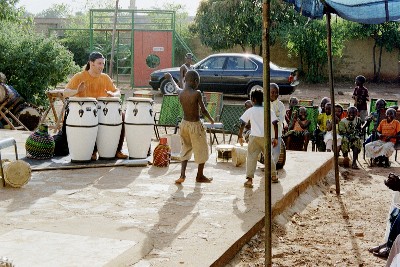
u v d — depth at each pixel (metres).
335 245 6.01
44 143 8.27
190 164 8.52
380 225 6.86
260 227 5.91
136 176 7.57
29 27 17.14
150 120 8.38
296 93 24.39
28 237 5.05
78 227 5.37
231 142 12.40
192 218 5.79
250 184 7.12
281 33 27.59
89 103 7.95
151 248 4.89
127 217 5.75
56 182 7.11
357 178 9.76
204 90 20.80
